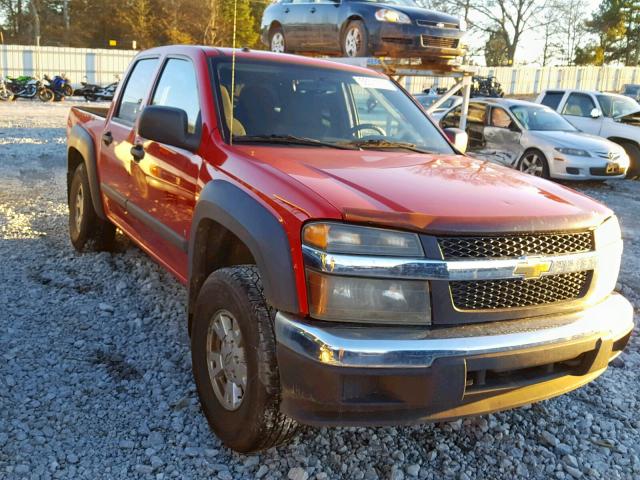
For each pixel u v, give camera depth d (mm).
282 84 3756
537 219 2531
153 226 3832
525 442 3039
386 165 3100
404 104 4191
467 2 52312
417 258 2334
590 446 3049
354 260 2297
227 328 2754
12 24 65625
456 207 2502
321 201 2400
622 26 67188
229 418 2697
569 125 12031
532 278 2498
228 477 2629
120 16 58844
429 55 10297
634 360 4020
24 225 6348
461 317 2398
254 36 53188
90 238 5340
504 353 2357
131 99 4605
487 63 61531
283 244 2404
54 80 27641
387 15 9875
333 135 3623
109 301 4457
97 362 3562
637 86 21703
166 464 2703
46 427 2900
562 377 2648
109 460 2711
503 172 3289
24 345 3695
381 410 2318
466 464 2840
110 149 4641
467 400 2404
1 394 3152
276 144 3363
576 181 12227
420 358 2252
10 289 4547
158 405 3146
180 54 4016
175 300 4527
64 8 63000
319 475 2656
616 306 2789
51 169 9977
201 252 3125
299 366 2307
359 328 2312
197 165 3266
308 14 11250
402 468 2779
